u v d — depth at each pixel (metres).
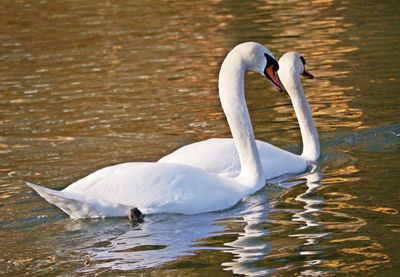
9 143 16.50
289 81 15.02
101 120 17.81
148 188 12.16
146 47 24.31
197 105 18.62
